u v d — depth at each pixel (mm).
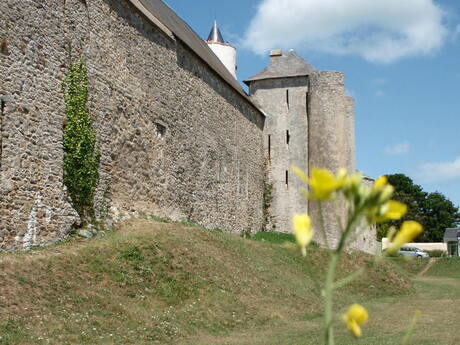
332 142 30812
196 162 22938
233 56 38156
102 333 9266
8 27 12086
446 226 68062
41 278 10641
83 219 14414
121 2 17297
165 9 26812
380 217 2082
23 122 12414
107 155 15906
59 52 13969
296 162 32594
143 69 18594
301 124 32812
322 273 20562
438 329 11555
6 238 11625
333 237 29219
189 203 22000
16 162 12102
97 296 10820
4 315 8750
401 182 70188
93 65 15484
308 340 10102
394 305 16828
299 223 2137
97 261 12523
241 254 17906
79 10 15008
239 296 13781
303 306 14875
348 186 2109
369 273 21938
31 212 12469
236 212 27797
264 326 12125
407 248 46938
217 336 10648
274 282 16266
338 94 31188
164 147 19938
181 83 21734
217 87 25859
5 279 9984
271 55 34438
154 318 10742
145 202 18281
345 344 9438
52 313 9461
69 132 14117
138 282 12359
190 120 22469
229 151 27141
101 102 15773
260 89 33812
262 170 32594
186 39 24250
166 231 16500
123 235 14930
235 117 28297
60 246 13023
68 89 14266
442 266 34562
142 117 18344
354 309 2016
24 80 12531
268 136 33250
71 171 14094
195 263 14648
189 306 12094
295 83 33250
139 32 18469
